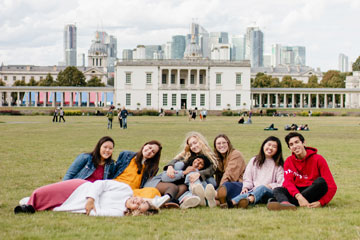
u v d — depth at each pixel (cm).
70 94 14788
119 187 1239
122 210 1189
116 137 4016
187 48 18462
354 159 2434
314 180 1316
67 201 1216
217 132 4797
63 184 1234
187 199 1275
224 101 13538
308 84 18550
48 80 18675
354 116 11719
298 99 18862
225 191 1286
